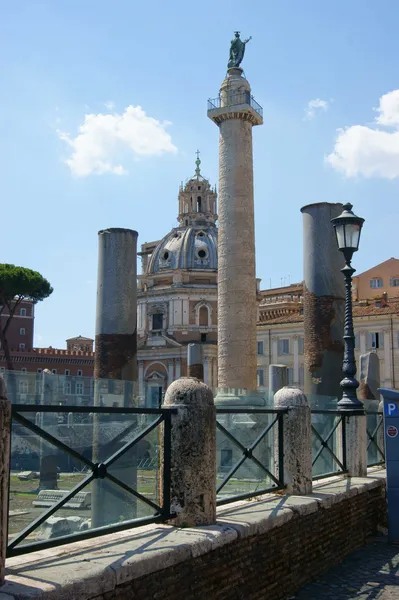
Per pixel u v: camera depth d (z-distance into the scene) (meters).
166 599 5.78
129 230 17.83
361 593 8.08
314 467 11.75
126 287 17.59
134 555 5.60
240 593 6.89
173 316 89.19
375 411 15.72
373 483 11.34
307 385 17.42
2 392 4.88
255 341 31.33
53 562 5.34
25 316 97.69
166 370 88.12
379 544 10.74
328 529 9.31
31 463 10.23
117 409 6.26
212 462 7.10
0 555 4.75
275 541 7.73
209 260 92.69
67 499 5.67
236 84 32.19
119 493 9.56
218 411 7.92
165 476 6.92
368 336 64.94
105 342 17.39
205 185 98.00
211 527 6.84
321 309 17.09
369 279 79.75
